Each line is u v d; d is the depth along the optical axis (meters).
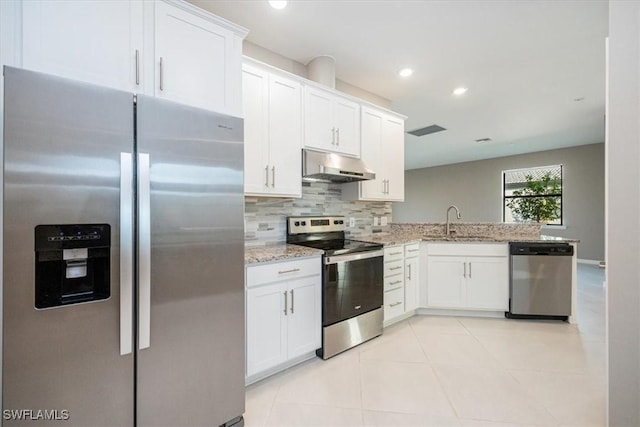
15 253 0.97
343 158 2.68
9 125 0.95
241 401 1.51
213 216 1.40
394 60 2.76
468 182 7.98
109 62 1.29
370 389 1.82
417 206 9.09
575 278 2.91
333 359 2.20
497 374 1.97
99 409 1.12
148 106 1.21
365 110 2.96
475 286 3.09
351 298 2.36
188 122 1.32
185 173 1.30
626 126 1.34
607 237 1.39
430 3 2.00
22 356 0.99
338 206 3.14
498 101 3.71
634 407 1.34
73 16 1.21
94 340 1.10
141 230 1.17
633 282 1.33
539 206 6.73
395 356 2.24
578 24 2.22
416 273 3.12
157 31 1.42
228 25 1.65
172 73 1.46
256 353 1.82
